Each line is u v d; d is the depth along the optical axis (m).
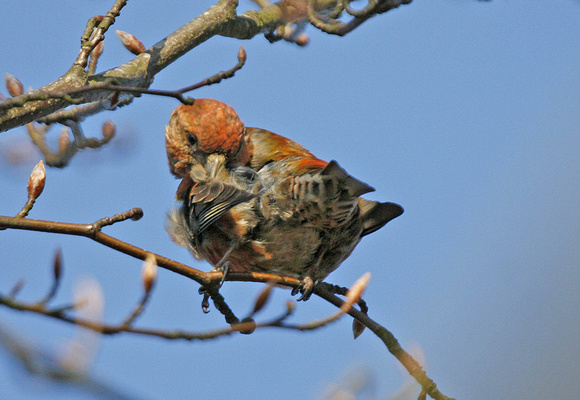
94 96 8.91
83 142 10.21
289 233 8.94
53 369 4.01
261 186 8.84
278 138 9.88
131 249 6.65
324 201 8.29
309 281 8.55
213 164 9.16
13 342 3.96
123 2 8.75
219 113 9.30
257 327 6.30
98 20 8.66
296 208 8.55
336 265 9.67
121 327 5.41
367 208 10.14
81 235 6.55
